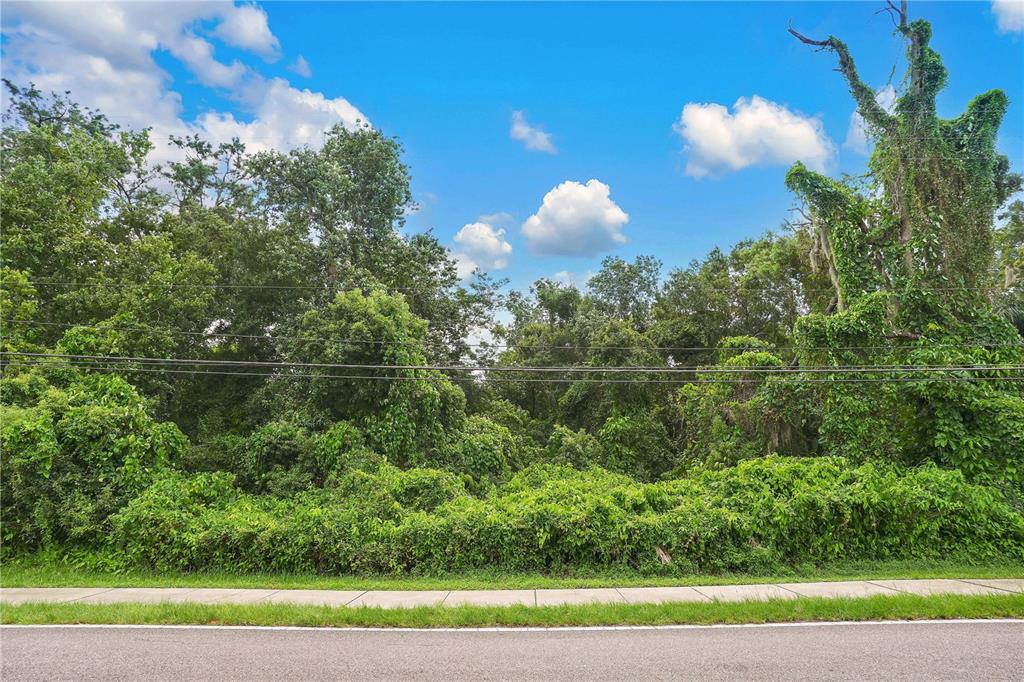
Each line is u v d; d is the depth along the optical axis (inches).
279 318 969.5
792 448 762.8
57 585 450.9
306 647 269.4
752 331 1354.6
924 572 458.3
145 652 261.7
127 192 1067.9
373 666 241.0
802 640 272.4
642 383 1063.6
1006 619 305.6
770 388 749.3
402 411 746.8
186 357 877.2
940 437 596.7
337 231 1015.6
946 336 660.7
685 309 1384.1
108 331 736.3
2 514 523.8
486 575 468.8
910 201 717.3
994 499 527.2
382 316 781.3
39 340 782.5
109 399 616.4
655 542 487.8
